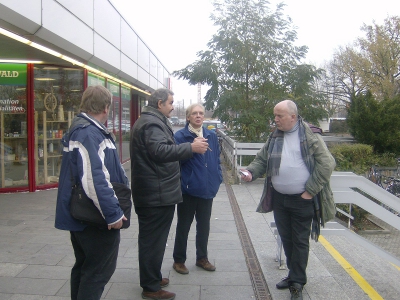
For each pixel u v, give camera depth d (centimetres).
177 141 421
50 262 453
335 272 437
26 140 865
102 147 280
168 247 511
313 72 1297
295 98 1255
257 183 1015
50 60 849
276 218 381
